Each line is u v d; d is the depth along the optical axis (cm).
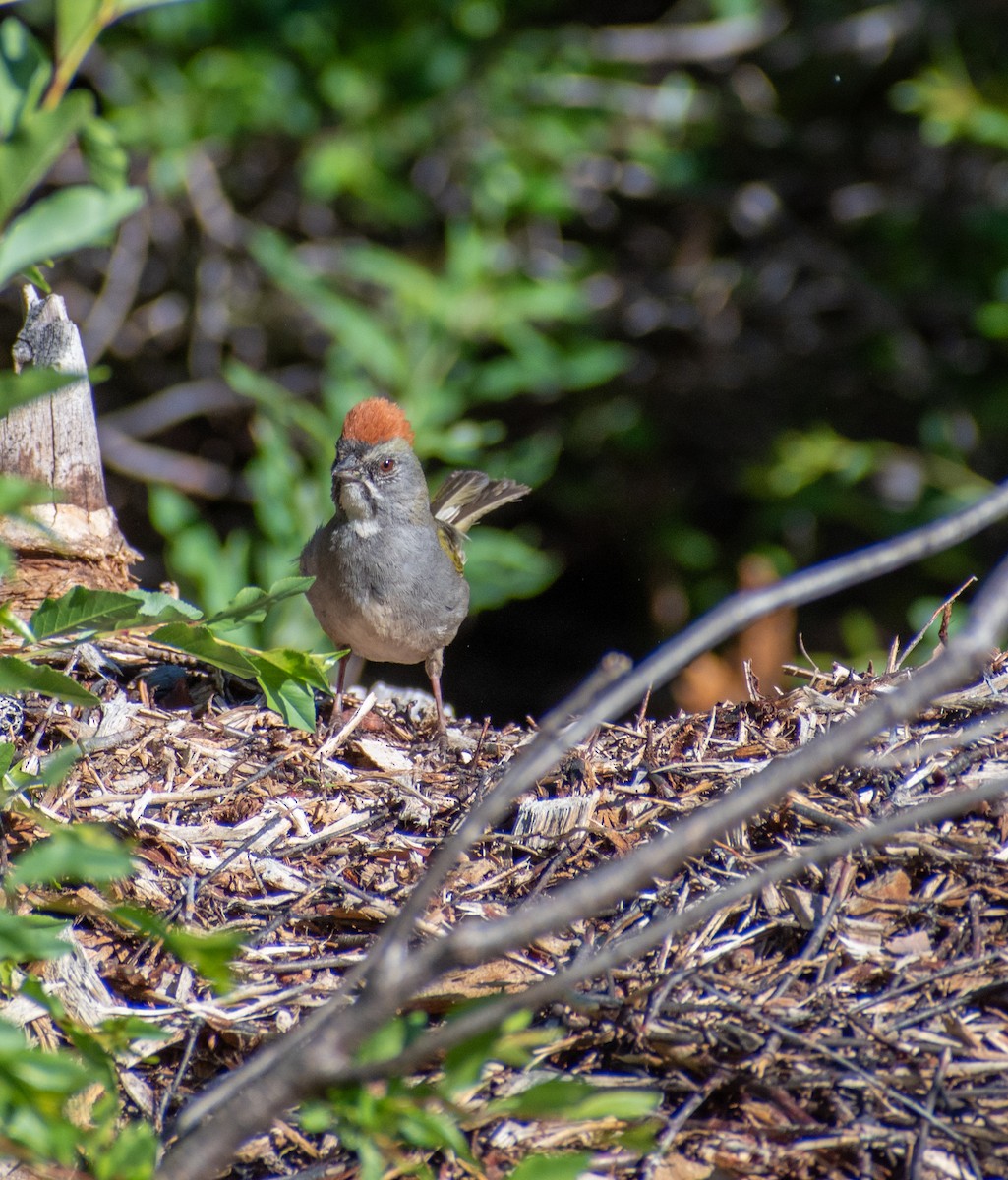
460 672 2138
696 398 2173
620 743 810
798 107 2142
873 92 2133
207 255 2009
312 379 2069
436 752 865
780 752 771
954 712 784
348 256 1714
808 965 612
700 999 594
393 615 1014
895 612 1992
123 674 922
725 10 2036
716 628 411
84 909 629
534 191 1897
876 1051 564
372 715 930
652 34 2028
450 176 1989
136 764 795
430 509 1129
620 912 654
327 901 682
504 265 1973
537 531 2233
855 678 870
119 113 1714
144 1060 596
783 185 2155
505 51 1911
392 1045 464
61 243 434
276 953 652
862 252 2122
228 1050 603
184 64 1767
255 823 747
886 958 614
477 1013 421
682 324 2105
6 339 1988
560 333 1997
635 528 2175
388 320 1925
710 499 2186
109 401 2109
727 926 638
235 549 1245
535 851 714
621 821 720
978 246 1997
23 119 451
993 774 711
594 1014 588
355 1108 461
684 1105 547
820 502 1869
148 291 2066
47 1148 466
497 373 1617
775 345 2131
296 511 1264
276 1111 409
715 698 1173
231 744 833
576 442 2134
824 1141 533
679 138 2072
